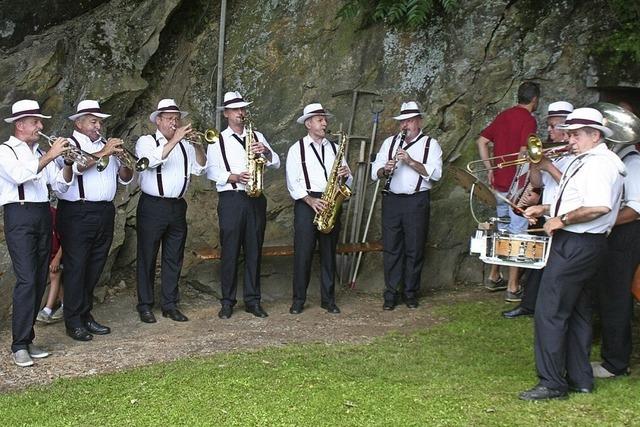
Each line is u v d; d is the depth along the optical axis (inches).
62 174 255.9
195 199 339.9
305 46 357.7
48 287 299.9
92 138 269.3
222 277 299.1
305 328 284.2
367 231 349.7
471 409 199.0
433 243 348.5
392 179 311.3
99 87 327.6
